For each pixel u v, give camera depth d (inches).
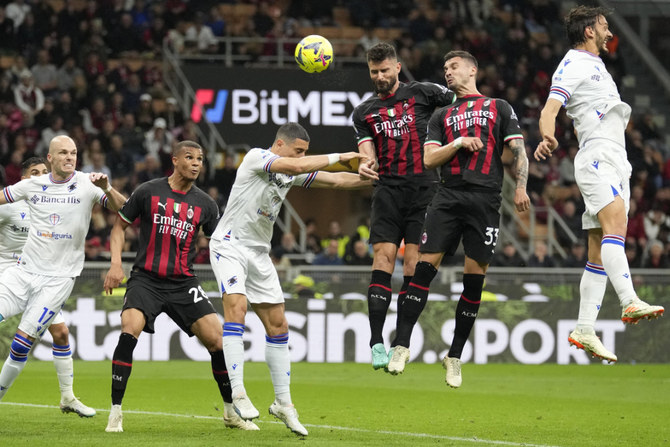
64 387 786.2
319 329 1424.7
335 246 1595.7
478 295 692.1
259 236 709.3
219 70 1941.4
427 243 681.6
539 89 2279.8
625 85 2476.6
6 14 2133.4
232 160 1932.8
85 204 749.3
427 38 2315.5
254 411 679.7
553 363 1456.7
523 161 666.2
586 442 697.0
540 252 1712.6
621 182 652.7
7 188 738.8
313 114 1941.4
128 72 2090.3
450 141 679.1
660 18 2657.5
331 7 2372.0
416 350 1444.4
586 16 673.0
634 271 1497.3
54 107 1993.1
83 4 2233.0
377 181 730.8
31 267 741.9
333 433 719.1
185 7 2249.0
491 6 2418.8
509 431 758.5
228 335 690.8
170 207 722.2
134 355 1401.3
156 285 722.2
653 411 933.8
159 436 669.3
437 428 771.4
